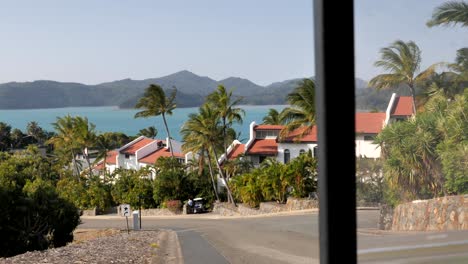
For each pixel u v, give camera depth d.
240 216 35.69
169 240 16.95
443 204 4.80
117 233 23.50
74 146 68.12
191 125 44.94
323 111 2.53
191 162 52.03
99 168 75.56
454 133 5.23
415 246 3.43
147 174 51.22
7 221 22.33
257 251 12.68
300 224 20.12
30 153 63.78
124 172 51.88
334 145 2.56
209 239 16.80
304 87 31.94
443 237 3.54
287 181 32.75
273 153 46.59
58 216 23.84
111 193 49.56
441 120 5.21
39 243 23.02
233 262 11.15
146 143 71.88
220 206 42.84
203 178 47.50
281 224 20.92
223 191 47.41
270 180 35.03
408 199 5.12
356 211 2.60
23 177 27.77
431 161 5.27
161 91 60.22
